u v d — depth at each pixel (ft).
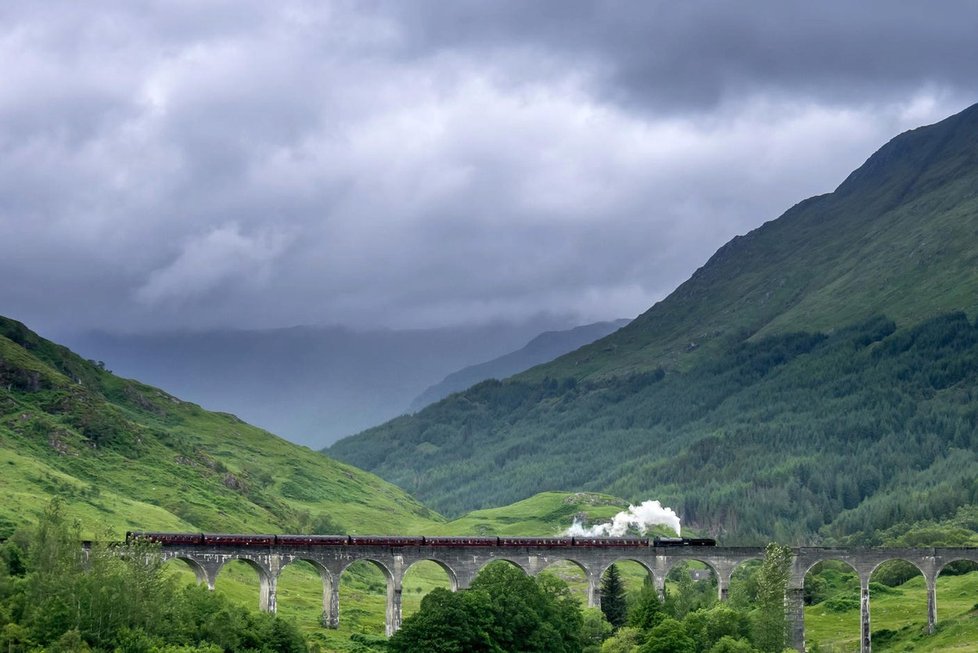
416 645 563.48
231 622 560.20
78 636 498.28
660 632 609.83
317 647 593.83
